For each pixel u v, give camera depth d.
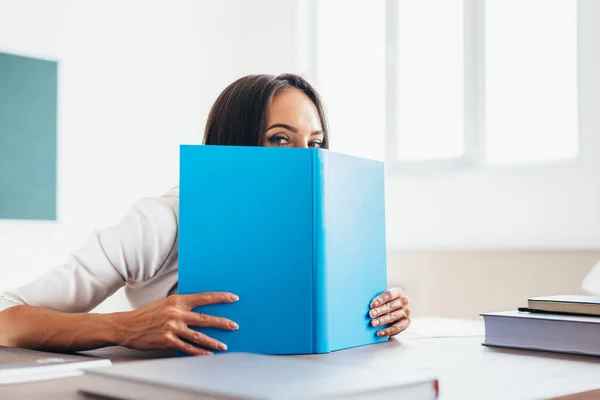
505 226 2.96
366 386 0.52
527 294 2.70
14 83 3.08
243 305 0.92
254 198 0.92
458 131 3.26
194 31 3.84
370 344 1.06
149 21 3.63
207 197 0.93
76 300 1.11
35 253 3.12
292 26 3.81
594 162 2.69
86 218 3.31
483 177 3.04
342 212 0.98
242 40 4.04
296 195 0.93
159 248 1.13
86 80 3.35
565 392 0.66
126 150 3.50
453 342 1.10
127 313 0.96
